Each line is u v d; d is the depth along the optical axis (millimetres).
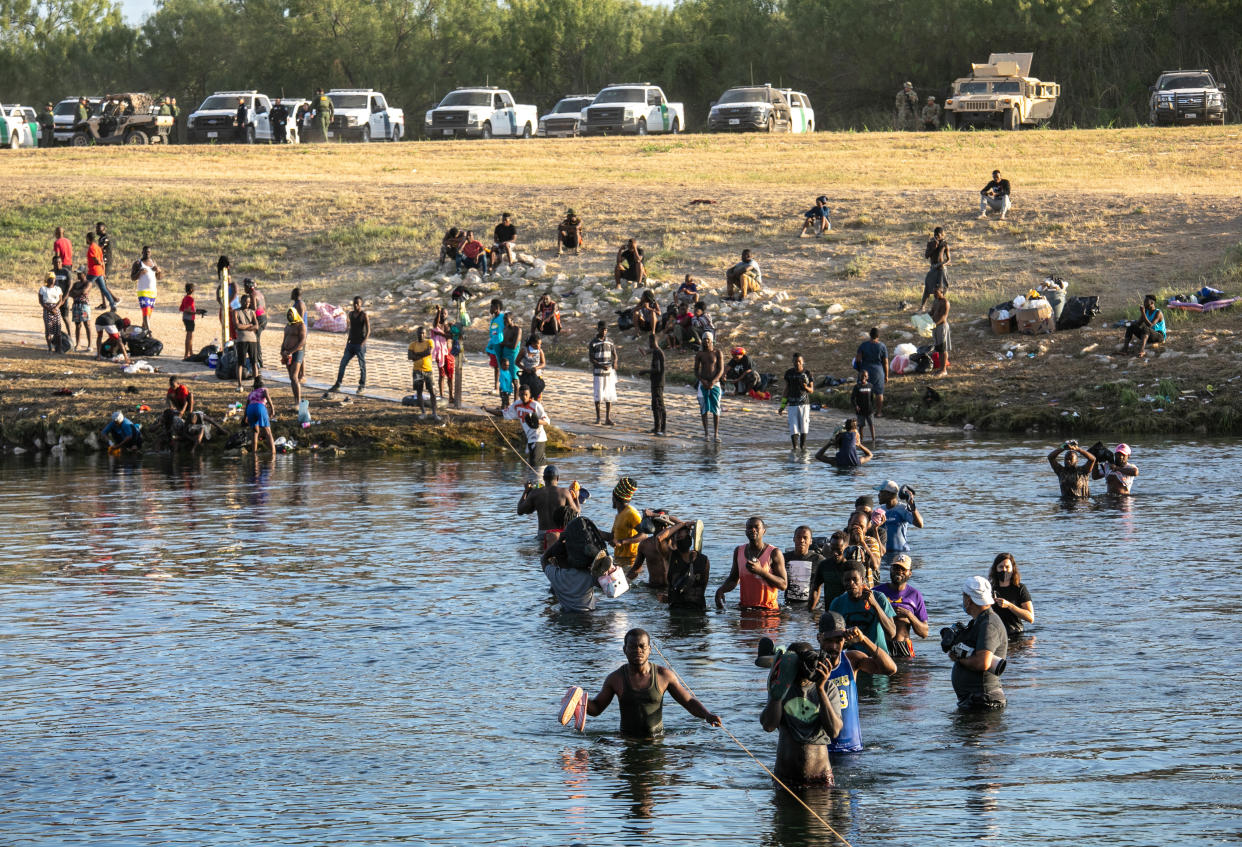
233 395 74062
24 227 125000
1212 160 134375
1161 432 71250
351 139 172000
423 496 53938
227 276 78938
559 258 108875
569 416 75812
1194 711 26422
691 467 61469
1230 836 20453
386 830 21281
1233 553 40812
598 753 25000
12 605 36062
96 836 21156
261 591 37656
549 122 177000
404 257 113312
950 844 20375
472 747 25344
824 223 110375
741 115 168000
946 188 123312
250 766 24312
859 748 24797
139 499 53531
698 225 114312
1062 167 134375
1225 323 84000
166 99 174500
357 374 83062
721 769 24109
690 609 36000
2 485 57625
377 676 29844
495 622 34500
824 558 35750
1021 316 86000
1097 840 20391
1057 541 43156
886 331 88062
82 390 74750
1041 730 25625
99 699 28203
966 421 75688
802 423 67438
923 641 32688
